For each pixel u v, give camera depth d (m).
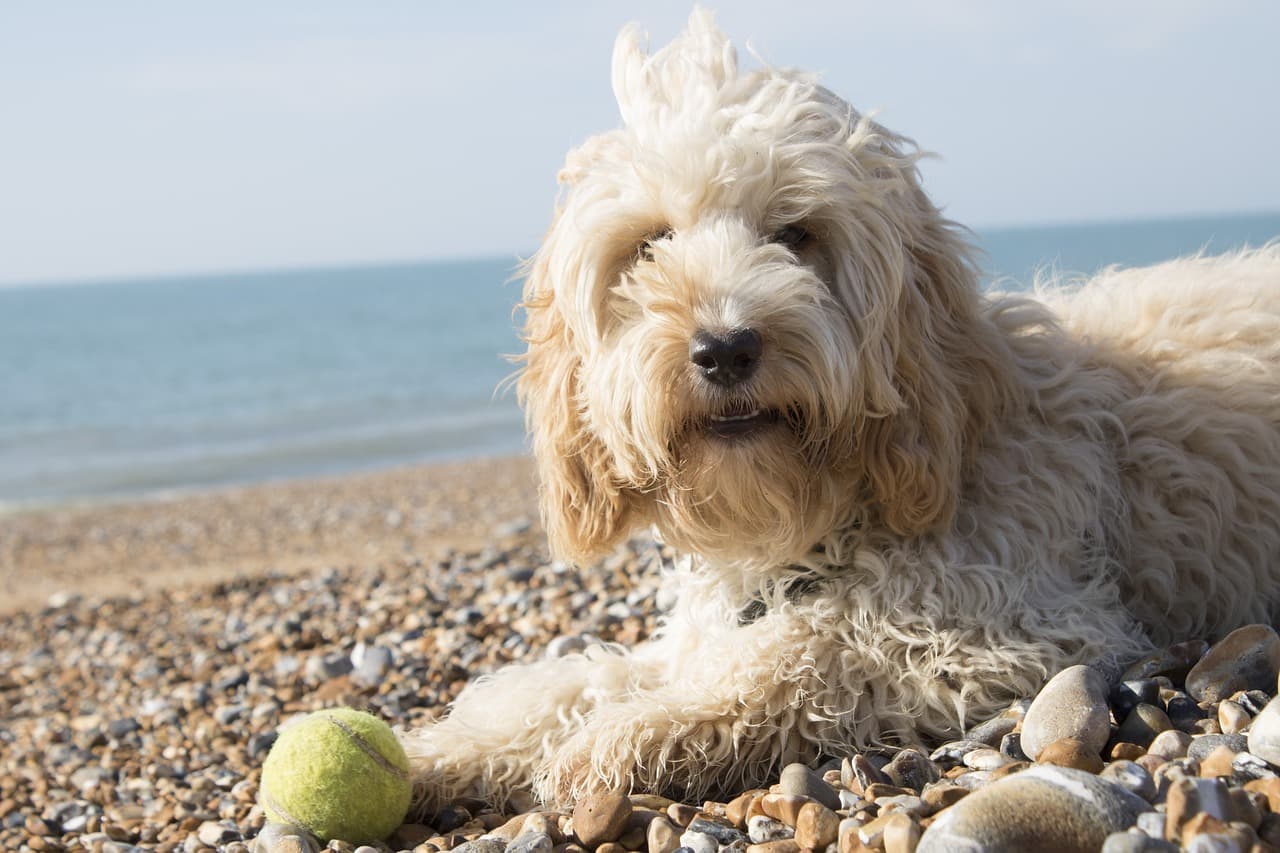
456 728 0.94
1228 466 0.98
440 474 4.70
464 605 1.53
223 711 1.29
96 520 4.14
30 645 2.17
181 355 12.91
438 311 19.52
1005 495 0.93
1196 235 35.56
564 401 0.94
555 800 0.88
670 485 0.90
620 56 0.95
